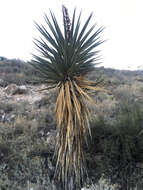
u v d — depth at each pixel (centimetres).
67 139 280
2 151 352
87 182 289
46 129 464
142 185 288
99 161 335
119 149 346
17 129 439
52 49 293
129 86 938
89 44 298
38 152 360
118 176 321
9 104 604
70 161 281
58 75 289
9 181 282
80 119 271
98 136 378
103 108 584
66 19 290
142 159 335
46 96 682
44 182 284
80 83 296
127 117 396
